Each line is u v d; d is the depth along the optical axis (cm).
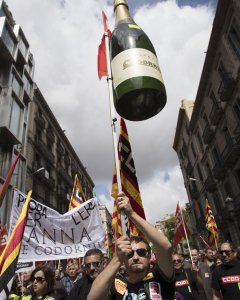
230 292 456
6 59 2150
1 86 2045
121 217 243
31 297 471
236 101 2133
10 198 1894
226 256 473
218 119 2442
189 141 3453
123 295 237
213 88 2522
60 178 3781
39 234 587
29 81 2681
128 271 242
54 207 3375
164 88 290
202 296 592
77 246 623
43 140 3288
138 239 244
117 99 289
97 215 670
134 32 309
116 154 295
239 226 2262
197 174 3291
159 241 227
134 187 414
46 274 429
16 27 2461
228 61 2169
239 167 2234
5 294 357
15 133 2095
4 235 477
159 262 235
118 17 347
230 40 2111
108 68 337
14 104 2122
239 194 2211
